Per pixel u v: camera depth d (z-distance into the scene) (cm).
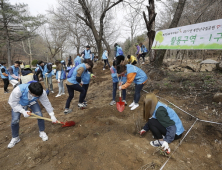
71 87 377
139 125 319
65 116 399
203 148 239
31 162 237
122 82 403
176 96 415
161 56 641
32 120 395
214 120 295
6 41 1919
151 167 209
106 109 404
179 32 378
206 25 321
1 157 256
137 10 724
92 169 214
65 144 274
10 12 1644
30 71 430
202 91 411
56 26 1717
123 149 244
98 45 1433
